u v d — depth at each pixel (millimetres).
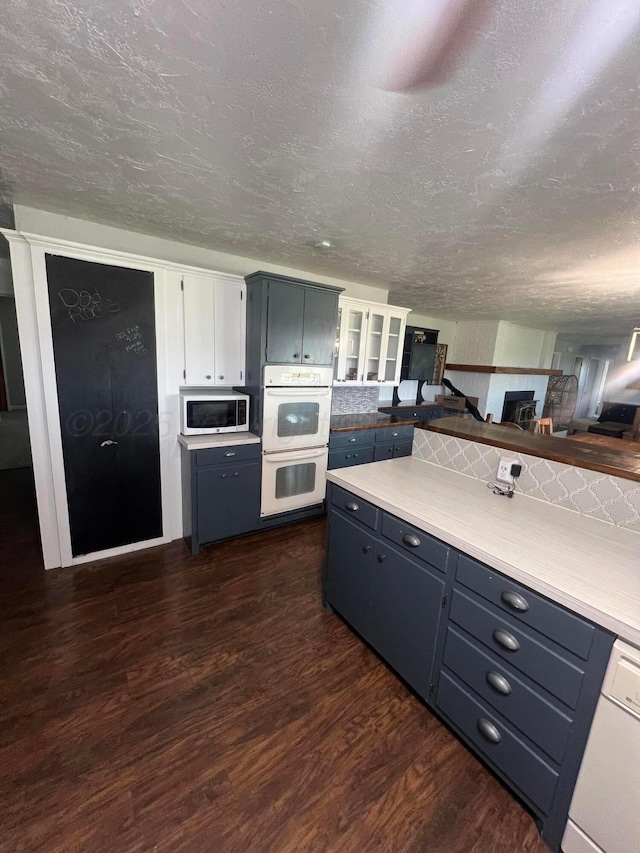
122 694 1628
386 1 813
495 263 2768
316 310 3053
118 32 936
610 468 1556
